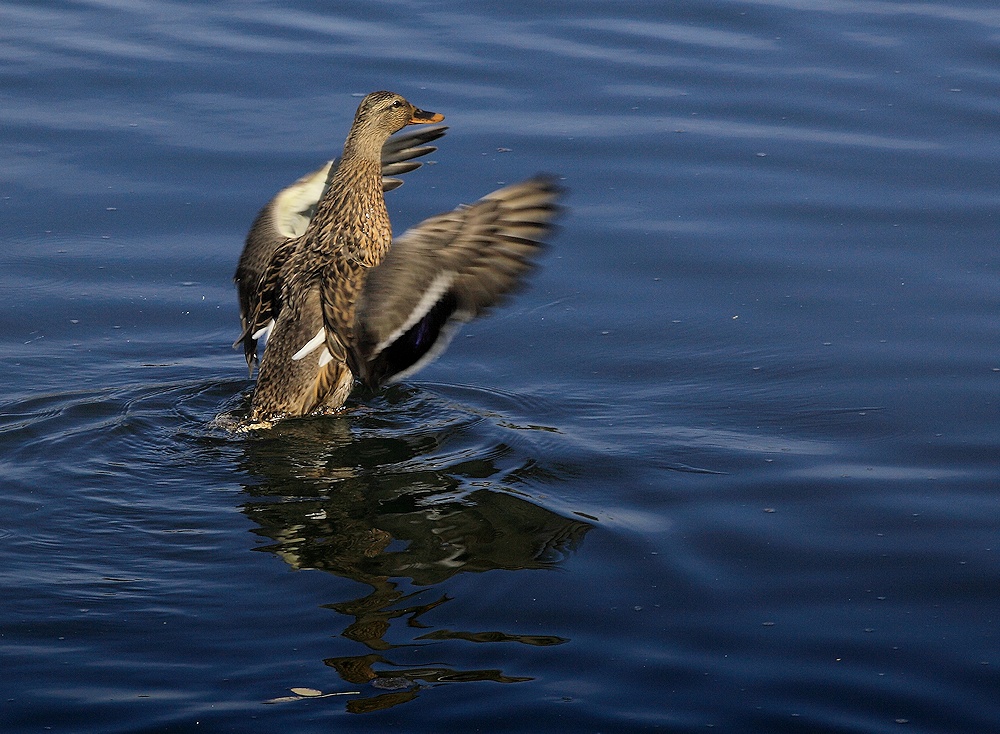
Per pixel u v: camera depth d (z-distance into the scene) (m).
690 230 14.52
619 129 16.45
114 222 14.62
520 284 9.74
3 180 15.23
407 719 7.12
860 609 8.26
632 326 12.87
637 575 8.62
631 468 10.21
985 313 12.80
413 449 10.59
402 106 11.87
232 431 10.93
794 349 12.30
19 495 9.74
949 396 11.38
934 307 12.95
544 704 7.25
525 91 17.38
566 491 9.84
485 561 8.78
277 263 11.77
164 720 7.11
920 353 12.13
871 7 19.91
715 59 18.27
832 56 18.28
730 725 7.11
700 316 12.99
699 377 11.89
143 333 12.81
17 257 13.94
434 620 8.09
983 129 16.38
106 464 10.28
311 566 8.73
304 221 12.56
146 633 7.97
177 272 13.88
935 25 19.19
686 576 8.61
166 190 15.17
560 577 8.58
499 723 7.09
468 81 17.56
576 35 19.00
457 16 19.64
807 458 10.38
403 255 10.01
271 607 8.25
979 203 14.84
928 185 15.24
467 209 9.91
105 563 8.80
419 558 8.84
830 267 13.76
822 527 9.29
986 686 7.46
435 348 9.89
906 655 7.76
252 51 18.33
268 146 15.95
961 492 9.80
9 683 7.46
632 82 17.62
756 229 14.52
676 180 15.42
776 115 16.81
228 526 9.30
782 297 13.27
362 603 8.27
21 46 18.39
